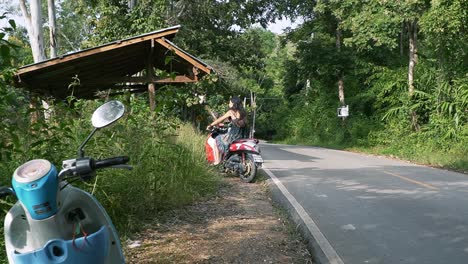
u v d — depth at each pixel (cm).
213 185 954
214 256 531
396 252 579
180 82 1278
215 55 2838
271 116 6456
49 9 1630
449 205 851
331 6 2770
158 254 530
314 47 3606
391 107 2877
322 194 954
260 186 1045
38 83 1162
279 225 686
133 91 1567
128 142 683
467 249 590
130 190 657
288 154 2053
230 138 1114
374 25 2353
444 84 2172
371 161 1762
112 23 2227
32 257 242
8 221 259
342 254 571
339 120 3700
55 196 244
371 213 784
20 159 544
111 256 281
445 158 1791
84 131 659
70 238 260
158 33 1099
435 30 1931
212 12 2781
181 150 840
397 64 3288
